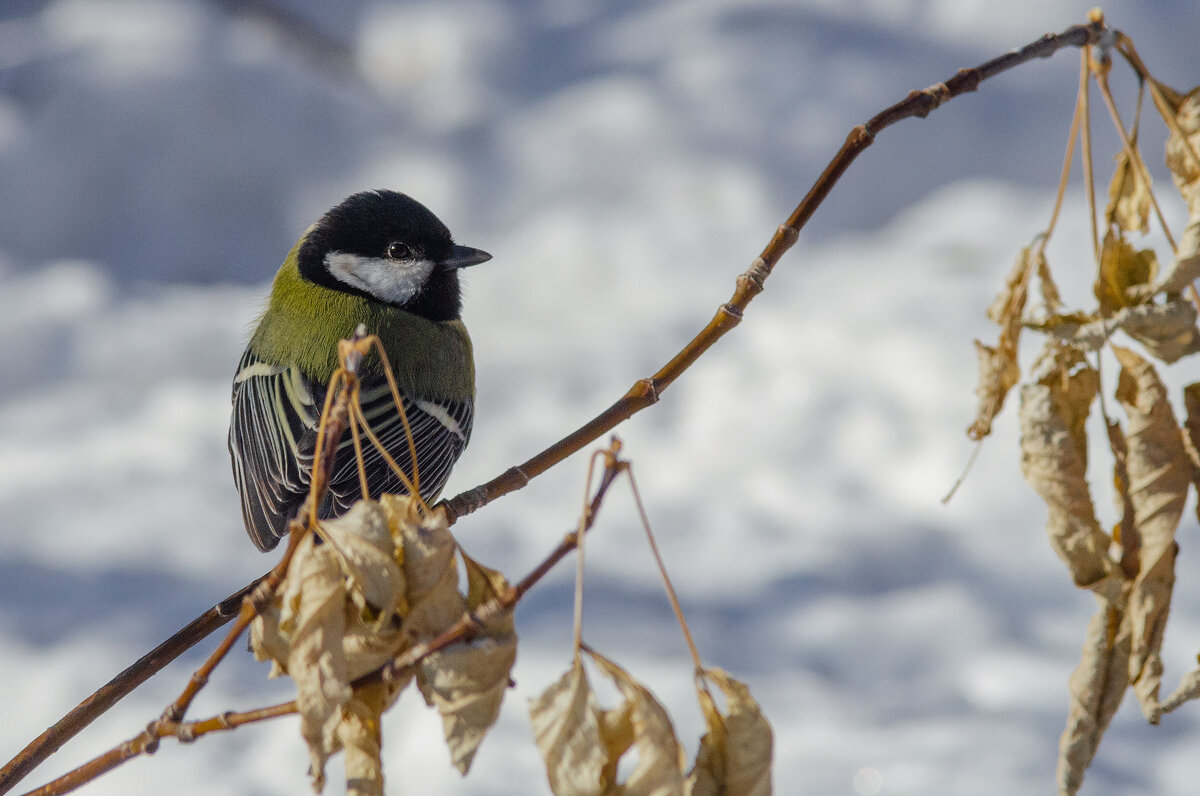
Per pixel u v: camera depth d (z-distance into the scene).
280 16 20.25
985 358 3.59
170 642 4.05
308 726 2.72
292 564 2.84
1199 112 3.38
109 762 3.05
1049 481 3.22
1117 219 3.44
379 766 2.88
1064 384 3.32
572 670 2.72
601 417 4.11
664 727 2.69
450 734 2.78
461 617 2.89
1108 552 3.20
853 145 3.92
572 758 2.67
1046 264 3.49
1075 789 3.23
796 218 4.02
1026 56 3.86
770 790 2.76
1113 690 3.21
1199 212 3.29
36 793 3.11
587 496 2.75
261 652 2.94
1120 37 3.38
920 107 3.88
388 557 2.85
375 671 2.92
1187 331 3.24
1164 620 3.19
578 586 2.75
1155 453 3.25
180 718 2.98
